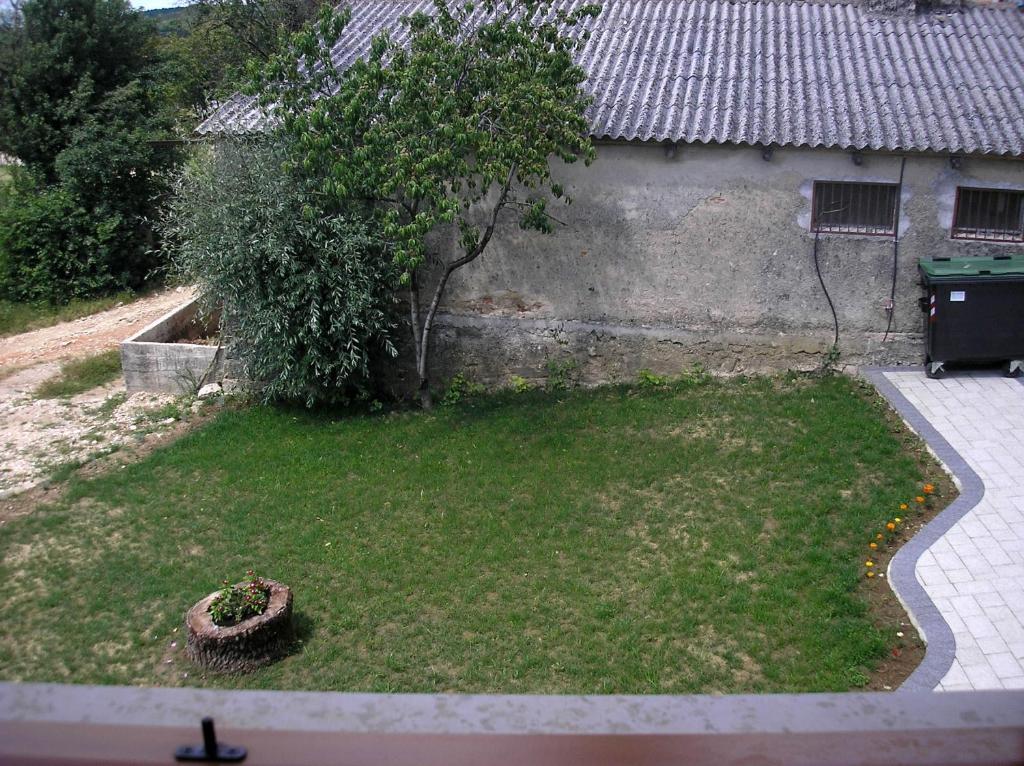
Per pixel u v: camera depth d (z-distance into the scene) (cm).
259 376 1114
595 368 1138
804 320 1084
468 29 1095
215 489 934
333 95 1035
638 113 1062
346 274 1038
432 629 708
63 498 928
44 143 1955
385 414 1111
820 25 1218
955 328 1013
